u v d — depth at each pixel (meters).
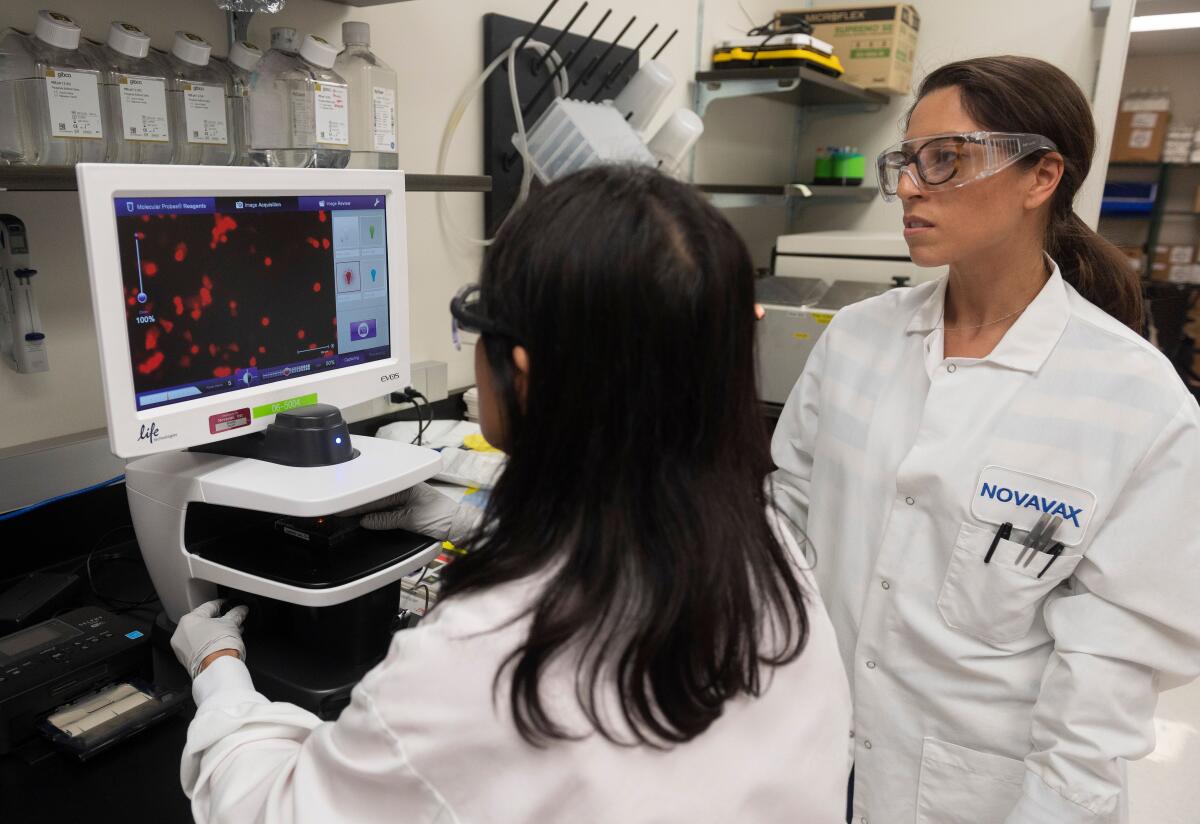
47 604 1.17
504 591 0.56
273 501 0.98
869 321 1.26
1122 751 0.94
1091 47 3.07
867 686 1.17
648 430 0.55
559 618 0.53
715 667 0.56
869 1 3.07
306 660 1.05
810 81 2.67
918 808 1.14
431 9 1.82
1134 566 0.95
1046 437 1.02
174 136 1.27
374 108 1.49
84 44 1.21
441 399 2.00
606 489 0.56
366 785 0.57
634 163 0.59
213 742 0.75
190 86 1.26
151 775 0.93
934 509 1.09
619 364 0.54
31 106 1.11
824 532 1.24
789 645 0.62
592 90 2.27
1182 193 3.46
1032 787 0.98
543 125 1.96
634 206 0.54
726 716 0.59
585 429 0.55
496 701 0.53
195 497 1.04
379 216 1.24
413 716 0.54
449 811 0.55
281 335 1.13
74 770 0.93
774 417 2.17
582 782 0.53
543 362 0.55
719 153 3.04
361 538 1.12
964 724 1.09
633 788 0.54
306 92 1.33
